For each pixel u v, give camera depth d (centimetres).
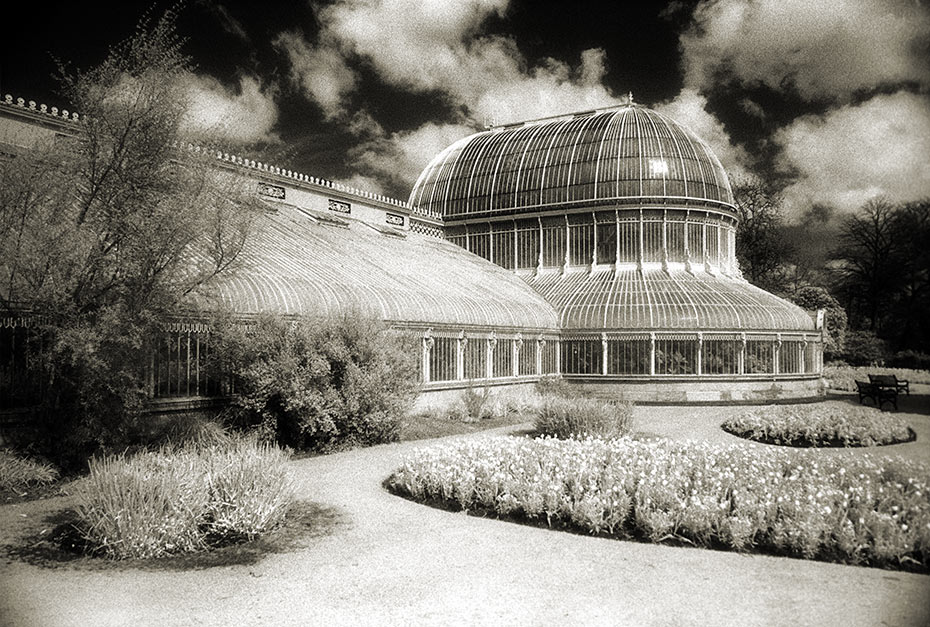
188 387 2045
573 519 1350
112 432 1714
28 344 1672
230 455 1391
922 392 2361
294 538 1280
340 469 1894
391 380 2316
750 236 6750
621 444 1734
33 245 1548
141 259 1666
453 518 1426
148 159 1692
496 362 3572
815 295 5550
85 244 1602
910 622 888
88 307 1667
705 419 3084
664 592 1012
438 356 3114
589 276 4681
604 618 920
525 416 3170
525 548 1227
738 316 4031
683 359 3997
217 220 1823
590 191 4756
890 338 2478
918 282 2048
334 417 2173
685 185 4691
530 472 1545
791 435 2253
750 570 1112
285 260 2697
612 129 4853
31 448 1636
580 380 4150
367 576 1086
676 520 1289
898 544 1120
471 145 5484
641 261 4644
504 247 5084
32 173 1591
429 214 5072
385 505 1521
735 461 1582
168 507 1229
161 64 1741
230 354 2056
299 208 3631
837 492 1255
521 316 3825
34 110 2228
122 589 1030
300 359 2108
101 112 1658
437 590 1026
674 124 4912
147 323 1689
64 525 1314
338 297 2581
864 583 1048
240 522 1261
